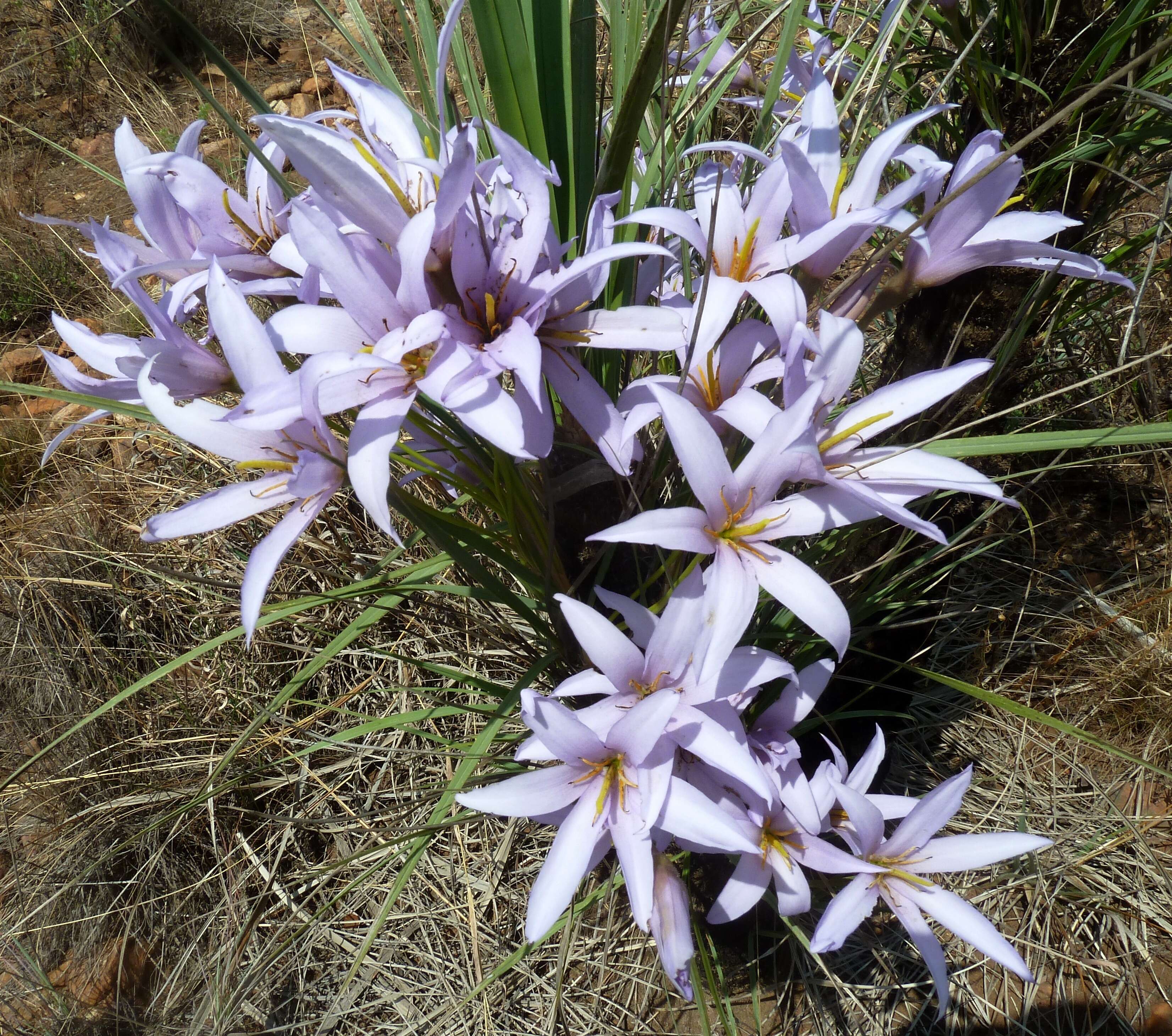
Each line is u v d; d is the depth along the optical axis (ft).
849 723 1.47
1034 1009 1.31
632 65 1.02
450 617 1.47
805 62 1.26
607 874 1.34
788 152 0.82
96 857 1.48
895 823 1.34
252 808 1.52
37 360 2.32
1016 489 1.66
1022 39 1.22
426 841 1.07
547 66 0.92
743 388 0.88
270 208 0.97
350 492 1.62
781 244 0.90
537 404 0.70
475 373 0.72
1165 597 1.56
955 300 1.24
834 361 0.86
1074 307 1.59
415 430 0.96
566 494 0.93
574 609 0.86
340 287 0.73
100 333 2.34
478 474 0.96
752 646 1.10
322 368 0.72
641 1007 1.33
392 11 2.76
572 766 0.88
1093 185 1.32
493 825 1.45
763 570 0.84
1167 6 1.25
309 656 1.62
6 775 1.59
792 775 0.99
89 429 2.10
